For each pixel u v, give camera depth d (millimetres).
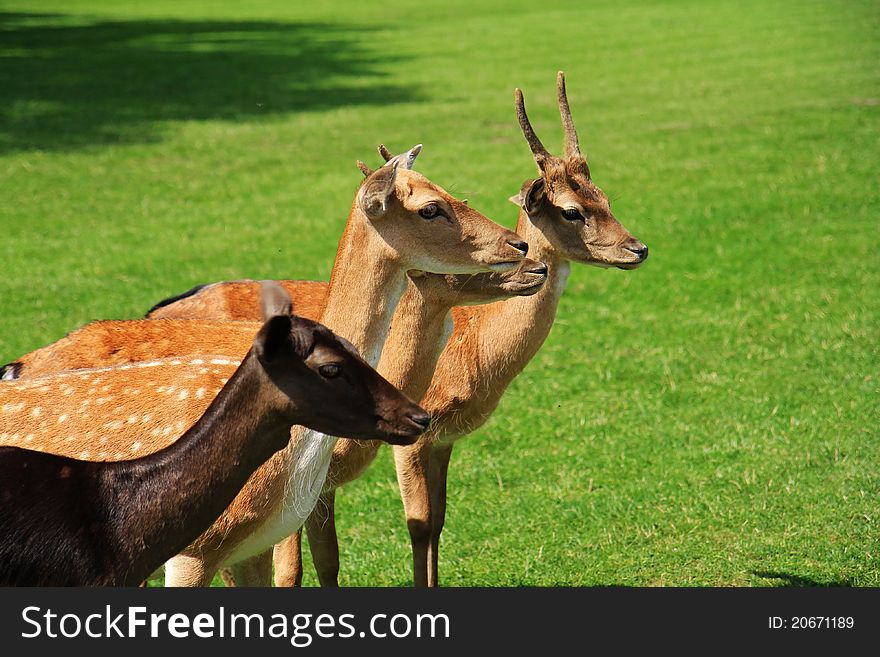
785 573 6906
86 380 5488
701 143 19891
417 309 5945
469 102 24406
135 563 4281
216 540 5168
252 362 4199
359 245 5348
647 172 17984
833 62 28078
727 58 29422
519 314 6672
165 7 47625
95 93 25062
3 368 6520
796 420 9133
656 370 10445
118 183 17641
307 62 30375
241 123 22281
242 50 32688
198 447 4254
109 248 14250
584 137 20719
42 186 17328
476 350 6734
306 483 5172
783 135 20266
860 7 38375
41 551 4168
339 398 4141
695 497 7938
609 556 7195
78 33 36844
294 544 5898
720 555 7133
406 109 23688
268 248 14297
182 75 27875
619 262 6527
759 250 14078
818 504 7734
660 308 12258
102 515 4254
